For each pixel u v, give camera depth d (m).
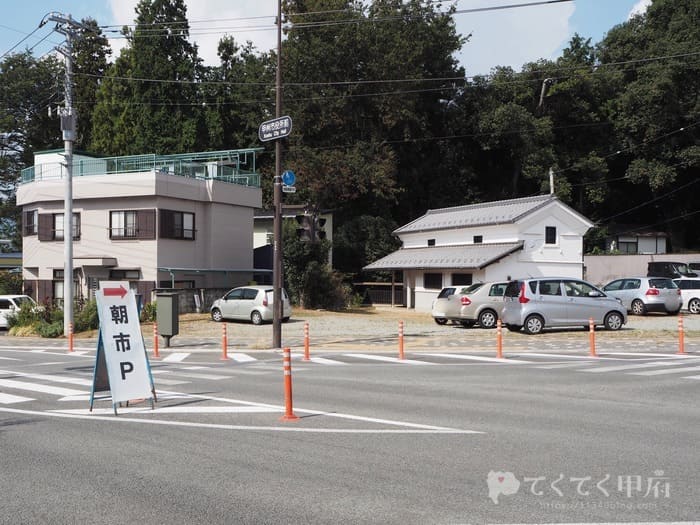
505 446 7.57
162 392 11.63
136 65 50.91
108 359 9.71
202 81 54.06
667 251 56.81
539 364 15.50
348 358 17.14
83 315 27.27
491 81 55.34
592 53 57.72
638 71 51.94
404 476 6.40
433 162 56.59
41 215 35.16
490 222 34.44
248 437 8.09
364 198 51.34
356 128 50.44
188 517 5.32
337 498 5.75
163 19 51.09
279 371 14.57
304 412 9.69
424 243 40.47
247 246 38.22
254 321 27.64
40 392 11.80
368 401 10.61
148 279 32.59
